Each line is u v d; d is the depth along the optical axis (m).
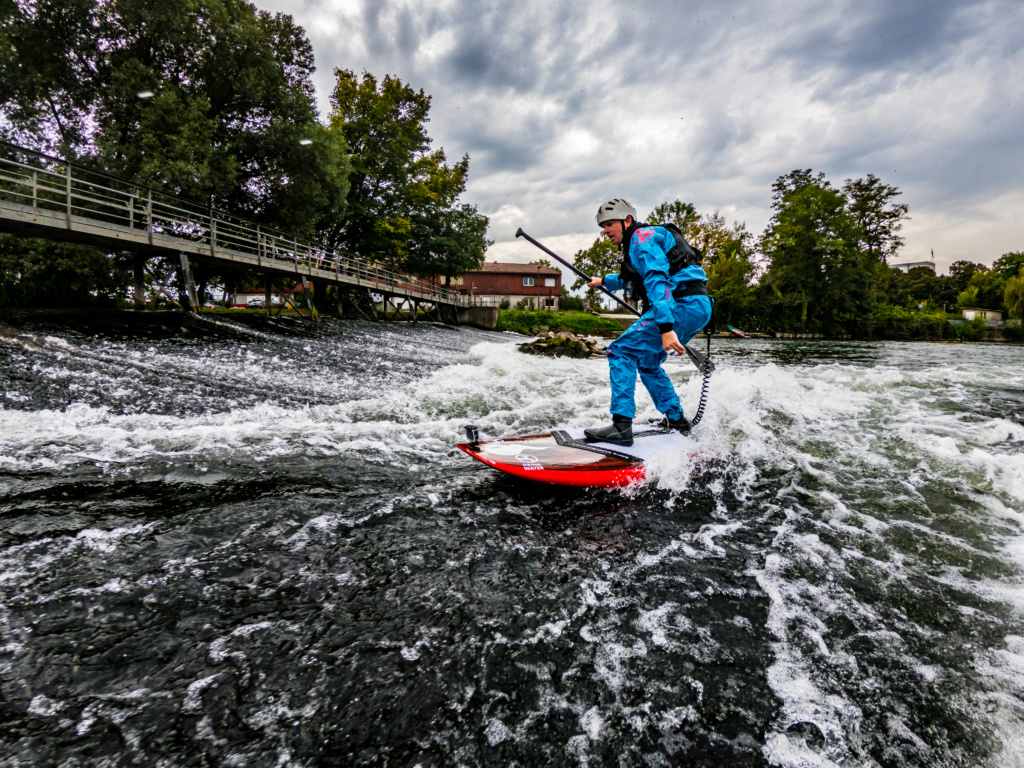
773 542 1.96
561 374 7.93
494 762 0.98
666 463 2.75
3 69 11.72
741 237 46.53
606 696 1.15
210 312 10.70
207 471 2.65
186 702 1.10
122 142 12.76
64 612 1.39
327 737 1.02
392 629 1.38
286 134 15.45
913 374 7.76
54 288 10.94
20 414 3.43
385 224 23.41
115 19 12.42
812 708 1.13
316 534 1.95
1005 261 64.12
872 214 48.03
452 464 2.99
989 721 1.09
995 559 1.83
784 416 4.14
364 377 6.52
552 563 1.77
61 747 0.97
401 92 23.83
